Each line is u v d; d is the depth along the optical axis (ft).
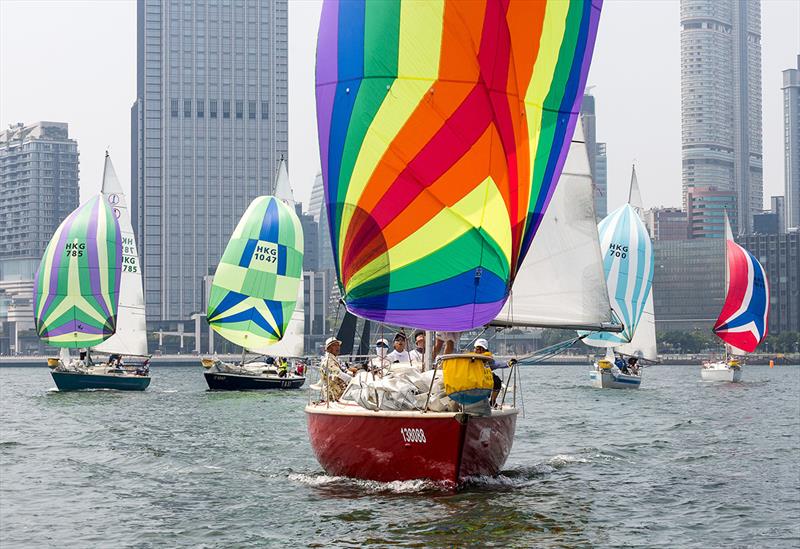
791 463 89.71
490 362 67.15
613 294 203.21
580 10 70.49
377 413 67.77
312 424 74.13
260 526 60.95
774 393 228.84
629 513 65.10
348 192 67.92
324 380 80.48
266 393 200.64
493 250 67.92
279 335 209.15
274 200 210.18
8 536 59.67
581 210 91.61
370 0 66.23
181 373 496.64
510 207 68.13
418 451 67.05
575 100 72.54
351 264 68.90
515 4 66.23
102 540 58.39
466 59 65.46
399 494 67.87
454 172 66.18
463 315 68.13
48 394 201.36
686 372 489.26
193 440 108.37
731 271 276.21
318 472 80.48
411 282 67.72
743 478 80.28
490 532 58.49
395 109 66.13
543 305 89.66
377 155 66.59
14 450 101.09
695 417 146.10
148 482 78.18
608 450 99.25
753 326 276.21
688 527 61.46
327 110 68.33
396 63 65.87
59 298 202.59
